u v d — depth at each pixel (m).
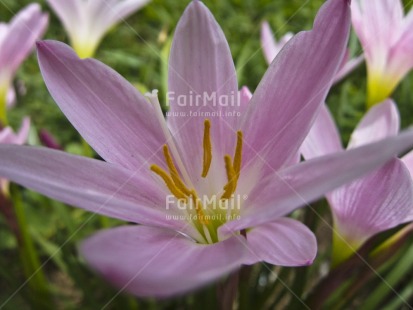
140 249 0.06
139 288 0.05
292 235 0.07
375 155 0.05
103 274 0.05
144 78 0.24
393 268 0.16
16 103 0.23
